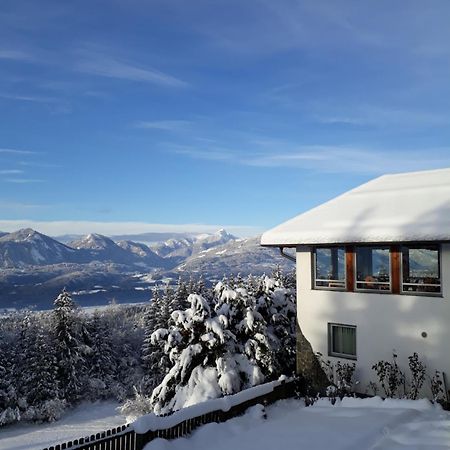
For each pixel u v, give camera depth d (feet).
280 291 67.10
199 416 41.55
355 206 57.06
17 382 146.72
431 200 51.29
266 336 58.34
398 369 48.16
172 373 56.75
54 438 126.41
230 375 54.29
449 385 44.88
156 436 37.42
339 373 51.80
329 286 54.90
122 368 178.40
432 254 47.16
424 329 46.75
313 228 53.78
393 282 49.29
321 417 44.62
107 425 137.08
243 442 38.70
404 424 39.63
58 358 152.76
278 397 52.16
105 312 211.20
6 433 132.98
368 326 50.80
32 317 162.40
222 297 61.05
